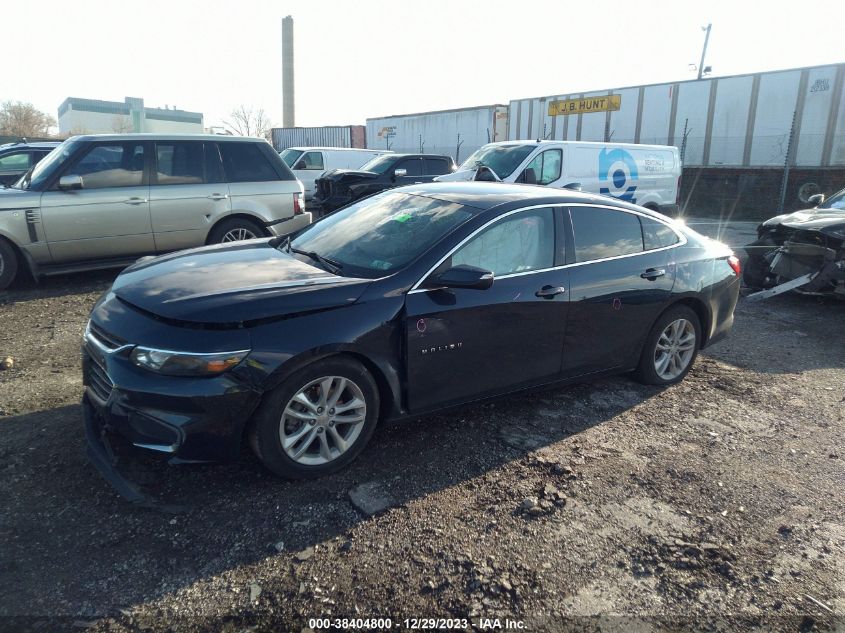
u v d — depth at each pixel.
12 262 7.05
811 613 2.52
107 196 7.28
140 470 3.28
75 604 2.40
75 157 7.21
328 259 3.86
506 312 3.76
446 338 3.55
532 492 3.28
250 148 8.27
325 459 3.31
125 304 3.35
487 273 3.38
